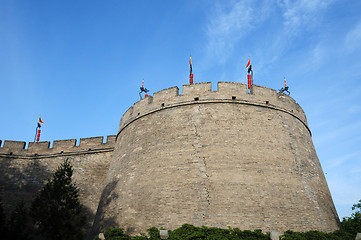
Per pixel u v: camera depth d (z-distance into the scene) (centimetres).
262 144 2019
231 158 1923
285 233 1703
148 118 2333
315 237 1662
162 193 1895
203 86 2227
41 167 2997
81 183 2775
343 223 2339
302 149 2203
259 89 2255
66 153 2981
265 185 1859
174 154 2017
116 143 2673
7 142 3122
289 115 2292
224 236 1566
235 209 1752
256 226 1714
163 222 1792
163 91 2358
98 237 1697
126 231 1892
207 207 1762
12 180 2952
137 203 1958
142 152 2177
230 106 2138
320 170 2314
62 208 1939
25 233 2133
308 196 1970
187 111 2169
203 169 1891
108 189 2295
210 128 2048
